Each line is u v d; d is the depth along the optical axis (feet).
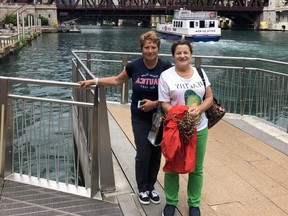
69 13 342.23
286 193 15.58
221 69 27.71
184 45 12.25
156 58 13.16
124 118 25.82
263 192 15.65
